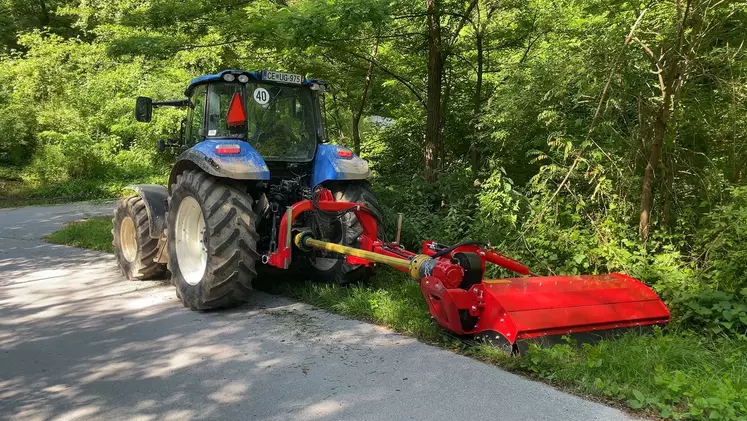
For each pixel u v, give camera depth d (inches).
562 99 251.0
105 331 178.7
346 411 120.8
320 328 176.9
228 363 149.8
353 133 458.6
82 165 738.2
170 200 212.5
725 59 205.0
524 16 343.0
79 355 158.2
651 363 132.8
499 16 348.8
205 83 229.1
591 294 160.4
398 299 192.9
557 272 211.0
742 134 218.2
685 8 197.5
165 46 332.5
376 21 254.1
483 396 125.8
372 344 161.3
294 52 342.3
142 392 133.6
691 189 227.3
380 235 214.5
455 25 336.5
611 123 223.1
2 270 275.6
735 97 205.3
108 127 777.6
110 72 744.3
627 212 226.5
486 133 309.4
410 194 299.4
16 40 936.9
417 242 260.8
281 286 226.4
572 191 232.5
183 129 262.1
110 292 230.2
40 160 737.6
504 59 378.3
